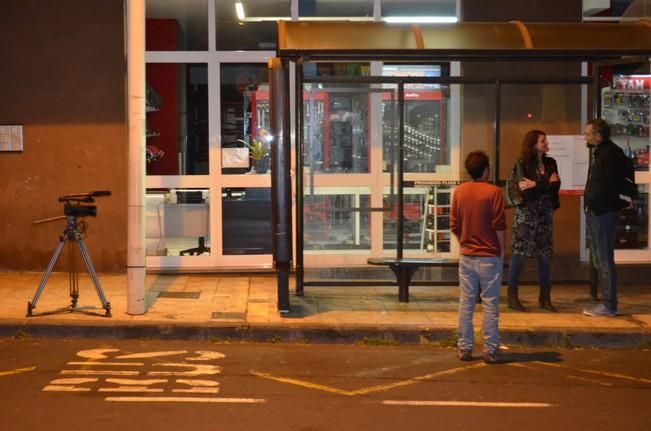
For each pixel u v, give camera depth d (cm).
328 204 1020
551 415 612
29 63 1086
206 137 1125
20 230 1102
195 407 616
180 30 1116
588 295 1024
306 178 1020
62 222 1100
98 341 834
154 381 687
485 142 1034
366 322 862
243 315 888
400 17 1126
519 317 898
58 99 1089
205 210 1130
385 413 611
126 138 1091
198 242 1130
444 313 909
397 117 1022
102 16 1084
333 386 682
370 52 895
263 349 814
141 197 874
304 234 1015
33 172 1096
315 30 912
